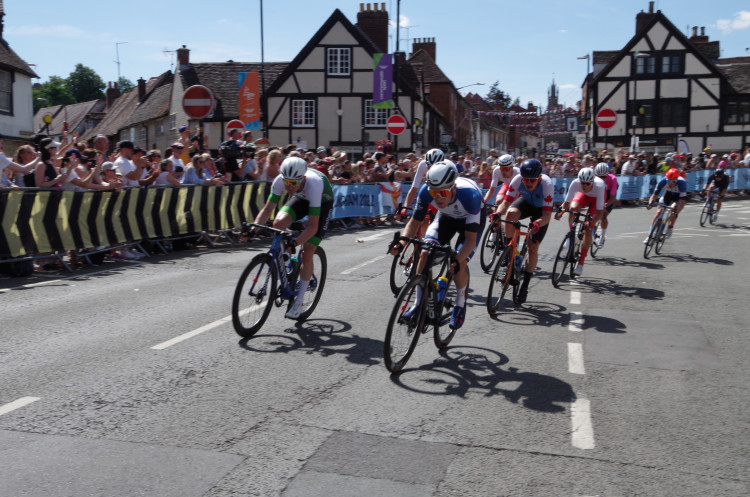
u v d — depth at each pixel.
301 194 5.48
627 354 5.01
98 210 9.05
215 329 5.52
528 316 6.30
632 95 44.84
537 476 3.01
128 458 3.13
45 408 3.73
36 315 5.99
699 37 52.19
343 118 33.72
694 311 6.58
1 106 23.61
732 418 3.75
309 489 2.86
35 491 2.82
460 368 4.61
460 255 4.88
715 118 43.94
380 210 15.87
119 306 6.39
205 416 3.64
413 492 2.85
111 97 58.25
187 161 12.01
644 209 21.48
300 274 5.61
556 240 12.38
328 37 33.38
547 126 55.88
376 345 5.15
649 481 2.99
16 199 7.86
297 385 4.18
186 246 10.85
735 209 20.97
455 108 50.25
